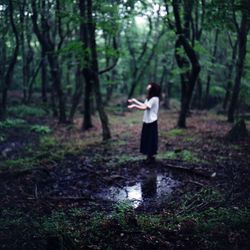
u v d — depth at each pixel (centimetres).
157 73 3528
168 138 1518
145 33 3200
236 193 847
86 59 1559
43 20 1780
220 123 1919
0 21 1670
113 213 758
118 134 1669
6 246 585
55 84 2041
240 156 1179
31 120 2162
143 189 937
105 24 1531
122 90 3962
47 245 567
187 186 931
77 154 1311
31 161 1245
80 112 2619
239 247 583
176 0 1467
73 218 736
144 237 625
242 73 1958
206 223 667
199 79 2512
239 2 1195
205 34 2441
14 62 1845
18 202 844
